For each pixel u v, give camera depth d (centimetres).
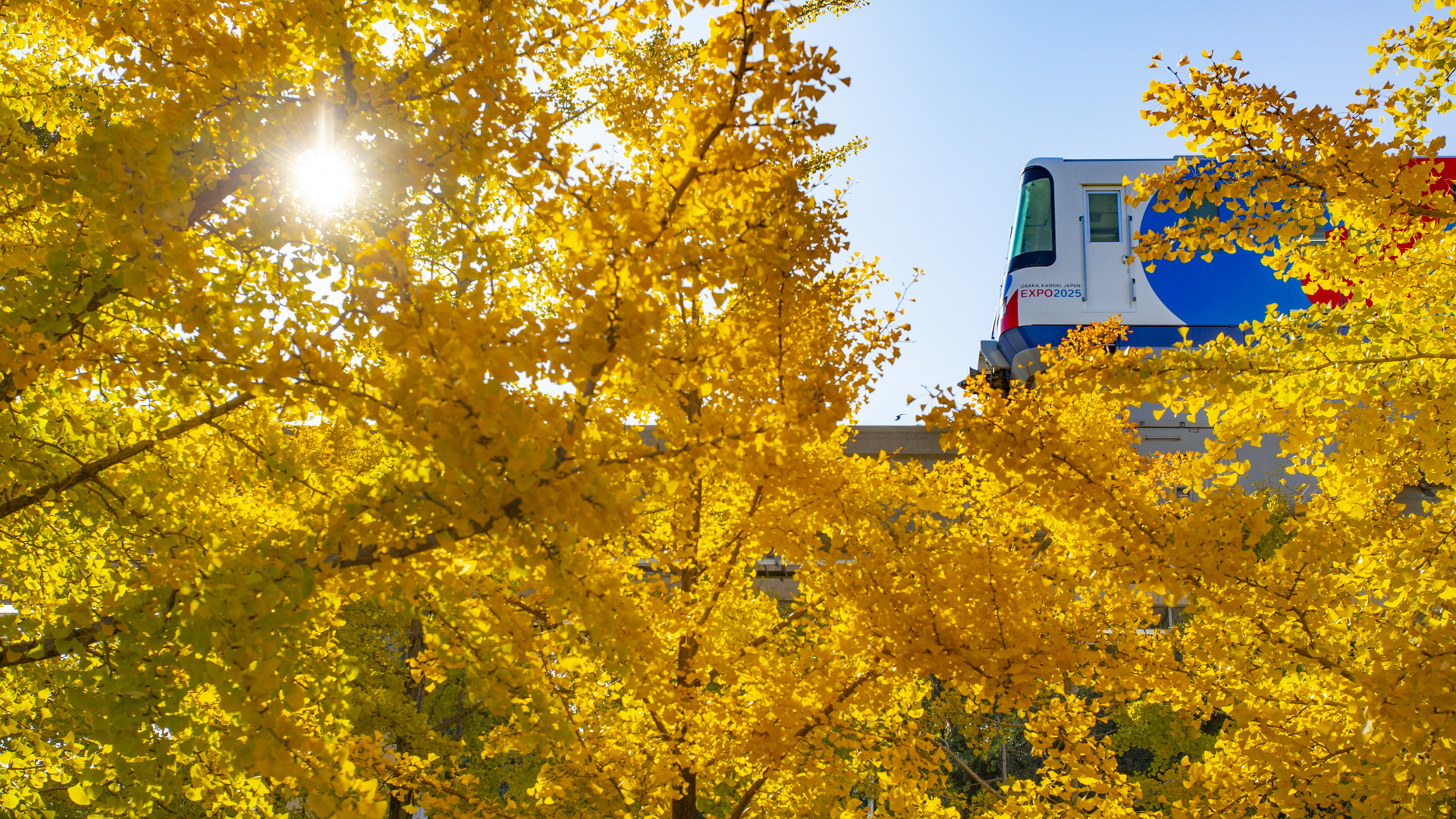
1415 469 322
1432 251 308
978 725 683
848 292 402
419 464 204
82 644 214
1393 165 280
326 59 238
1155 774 740
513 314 236
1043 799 414
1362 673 268
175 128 208
